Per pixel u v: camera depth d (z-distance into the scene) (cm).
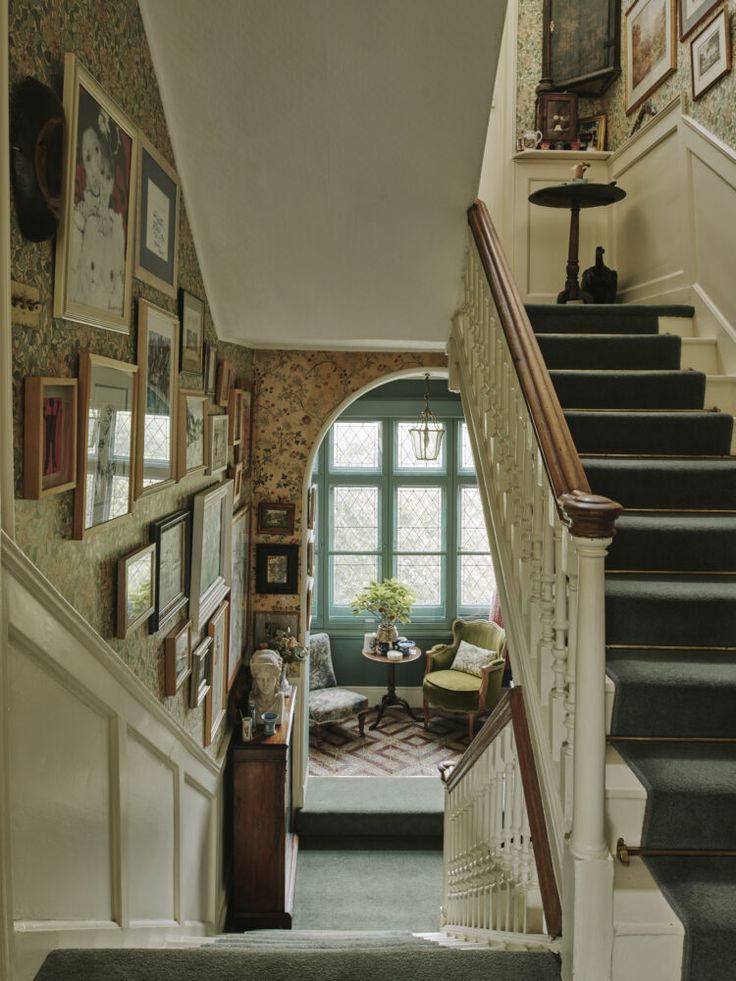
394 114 267
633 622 238
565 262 482
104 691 191
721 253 353
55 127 157
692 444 310
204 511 323
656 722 212
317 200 303
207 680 353
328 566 816
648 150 425
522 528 235
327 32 240
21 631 143
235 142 278
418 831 552
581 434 310
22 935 146
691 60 381
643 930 163
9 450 138
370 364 516
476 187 298
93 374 185
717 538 264
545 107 485
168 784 271
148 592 244
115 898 203
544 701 209
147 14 236
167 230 262
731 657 231
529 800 204
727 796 183
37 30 154
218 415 367
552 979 169
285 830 438
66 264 166
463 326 353
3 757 132
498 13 233
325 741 711
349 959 172
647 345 352
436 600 823
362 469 815
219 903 400
